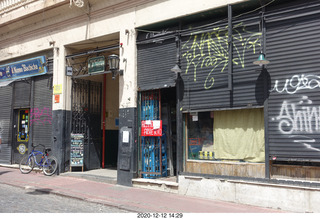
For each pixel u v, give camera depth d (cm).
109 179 996
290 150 682
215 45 814
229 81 768
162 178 949
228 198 753
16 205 713
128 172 943
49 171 1138
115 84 1360
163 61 912
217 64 806
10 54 1375
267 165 709
